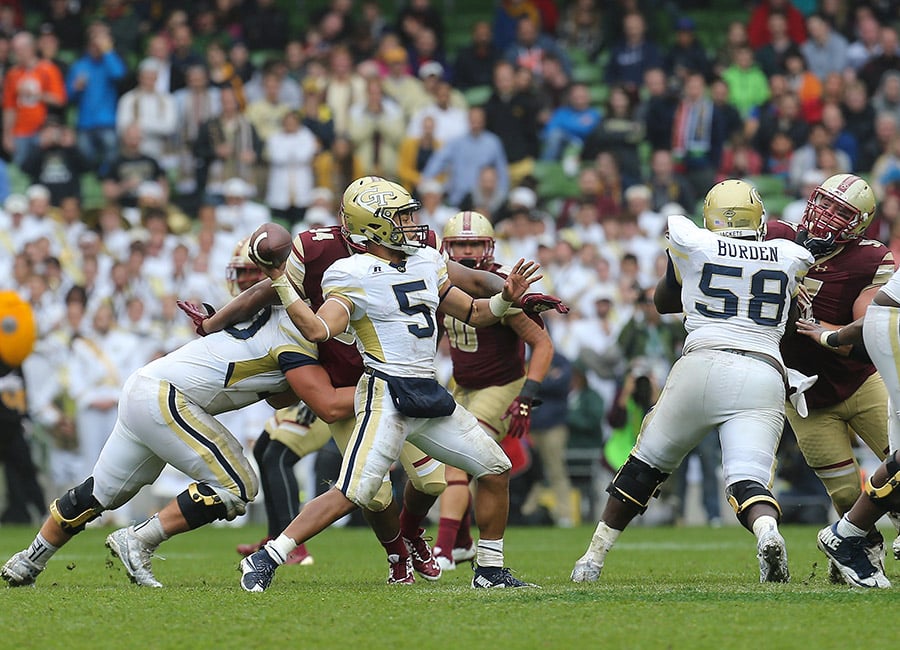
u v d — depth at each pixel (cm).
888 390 2144
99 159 6406
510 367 2875
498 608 1945
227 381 2297
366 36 6756
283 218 6047
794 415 2448
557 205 6375
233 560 3212
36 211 5634
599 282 5419
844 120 6700
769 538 2136
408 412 2153
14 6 7419
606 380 5009
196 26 7050
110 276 5344
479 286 2392
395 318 2169
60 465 5072
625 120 6391
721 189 2320
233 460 2300
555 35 7256
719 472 5084
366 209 2177
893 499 2112
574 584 2348
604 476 5028
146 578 2328
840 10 7375
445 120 6275
